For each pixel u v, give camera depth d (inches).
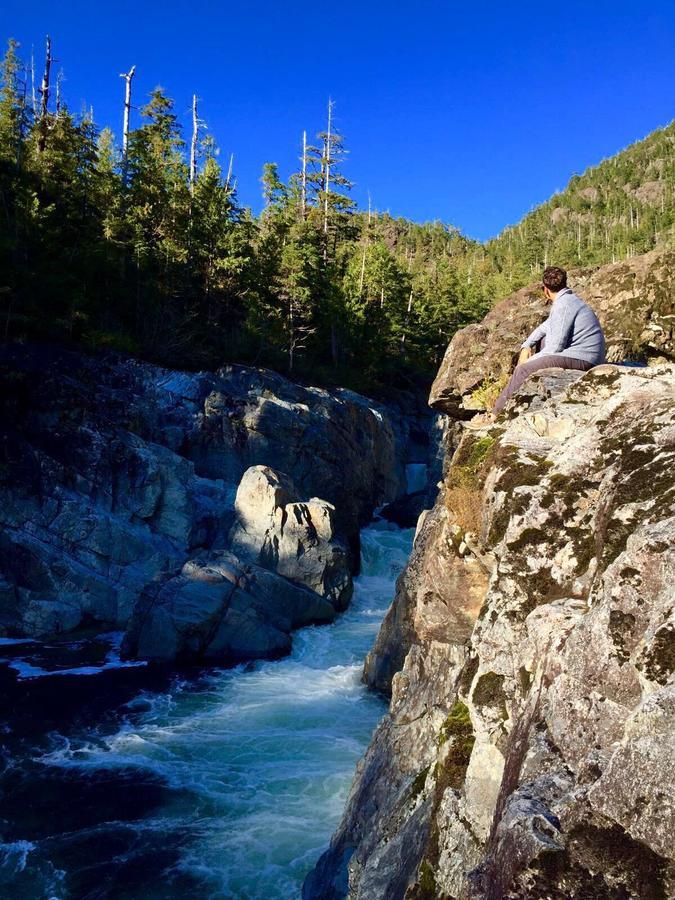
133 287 1469.0
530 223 7460.6
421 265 4621.1
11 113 1451.8
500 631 131.8
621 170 7864.2
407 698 264.2
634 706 86.0
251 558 850.8
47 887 351.6
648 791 69.2
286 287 1921.8
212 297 1717.5
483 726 126.0
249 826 406.3
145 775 466.0
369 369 2167.8
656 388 150.9
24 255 1197.1
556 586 125.3
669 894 65.2
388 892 169.2
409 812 196.1
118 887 350.3
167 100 1979.6
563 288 224.5
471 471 190.7
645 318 345.7
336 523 940.6
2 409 867.4
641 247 4662.9
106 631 788.0
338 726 550.9
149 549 857.5
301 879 357.7
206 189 1710.1
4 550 781.9
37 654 706.2
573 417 161.9
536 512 133.9
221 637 714.8
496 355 351.6
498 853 83.0
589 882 70.9
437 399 364.5
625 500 113.7
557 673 102.9
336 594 882.8
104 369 1080.2
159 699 601.9
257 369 1400.1
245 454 1178.6
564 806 77.3
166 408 1124.5
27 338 1070.4
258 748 509.7
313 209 2465.6
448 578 212.8
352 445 1460.4
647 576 91.5
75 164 1498.5
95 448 882.1
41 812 419.2
